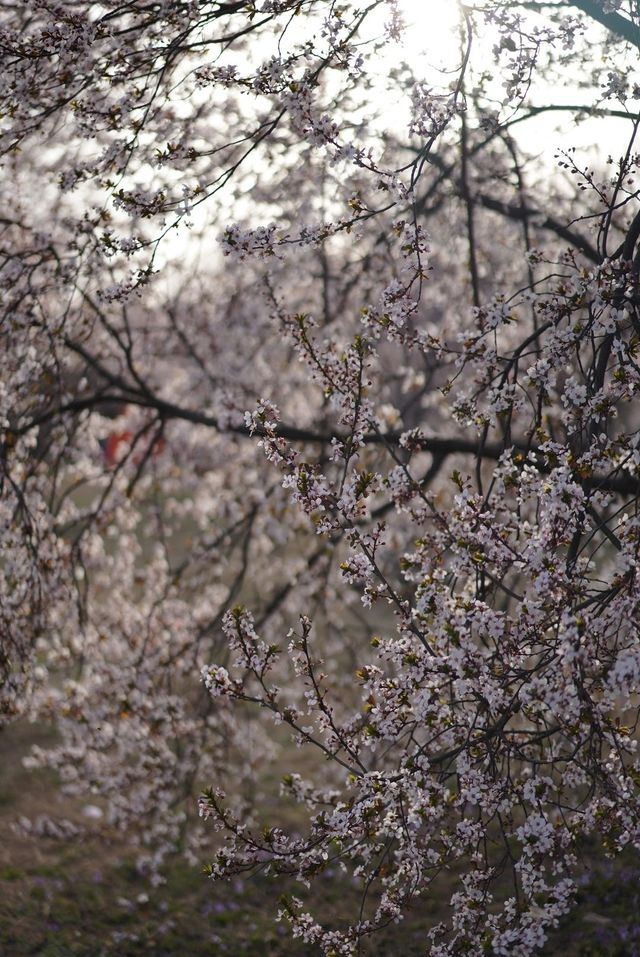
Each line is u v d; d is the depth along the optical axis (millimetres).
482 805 3918
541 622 3760
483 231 9305
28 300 6520
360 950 4141
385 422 8031
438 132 4801
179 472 10203
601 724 3701
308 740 4215
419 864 4027
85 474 9078
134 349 9828
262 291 8258
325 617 10617
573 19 4895
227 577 12438
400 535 8727
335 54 4543
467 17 5051
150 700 8453
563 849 4031
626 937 7531
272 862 3998
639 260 4445
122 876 9609
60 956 8117
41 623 7133
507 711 3721
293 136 7285
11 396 6633
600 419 4117
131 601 9734
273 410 4285
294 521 9336
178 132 6102
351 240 9102
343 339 9680
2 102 4992
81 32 4715
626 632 3787
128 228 7336
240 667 4168
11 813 10828
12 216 7223
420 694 3771
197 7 4961
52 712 8273
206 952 8477
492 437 8352
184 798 8883
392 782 3910
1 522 6613
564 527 3721
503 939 3746
